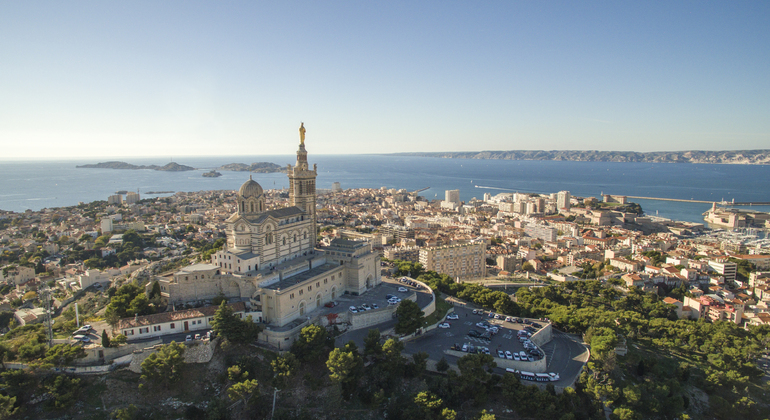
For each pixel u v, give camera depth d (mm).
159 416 145500
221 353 168500
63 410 142500
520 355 183125
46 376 148500
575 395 163500
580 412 160000
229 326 167375
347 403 161875
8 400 136000
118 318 181875
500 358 181625
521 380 172500
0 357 151375
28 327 191750
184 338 173875
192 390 154750
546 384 171125
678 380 194625
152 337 173875
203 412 148375
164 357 151125
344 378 159000
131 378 154250
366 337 189375
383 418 158250
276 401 157750
